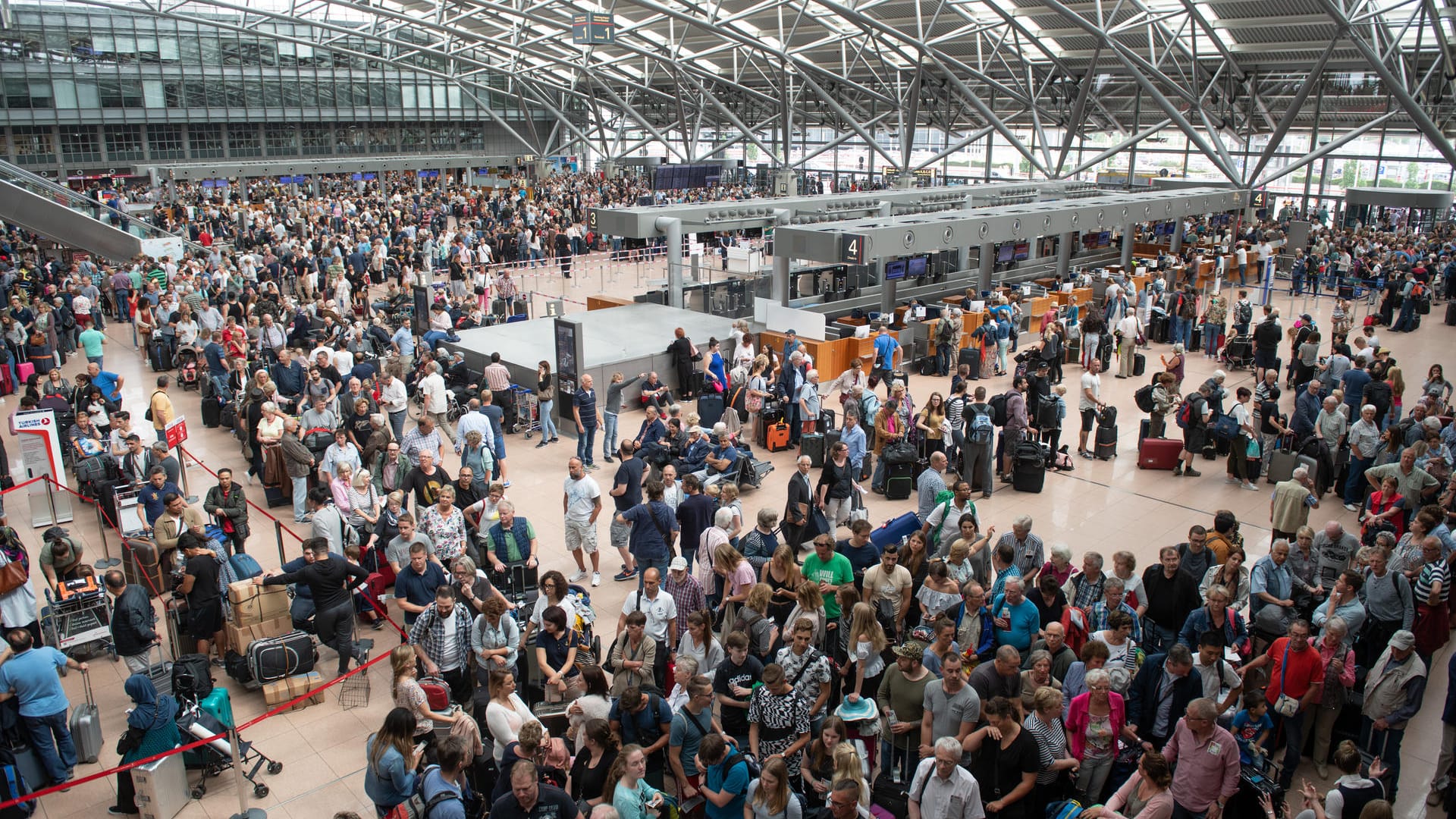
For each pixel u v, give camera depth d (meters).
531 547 9.50
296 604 9.30
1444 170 40.09
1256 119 44.56
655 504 10.12
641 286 32.78
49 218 28.36
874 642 7.28
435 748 6.00
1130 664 7.10
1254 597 8.30
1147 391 15.30
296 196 49.88
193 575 8.80
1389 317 25.23
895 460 13.52
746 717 6.96
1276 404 14.40
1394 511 10.32
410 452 12.07
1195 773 6.02
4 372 18.56
